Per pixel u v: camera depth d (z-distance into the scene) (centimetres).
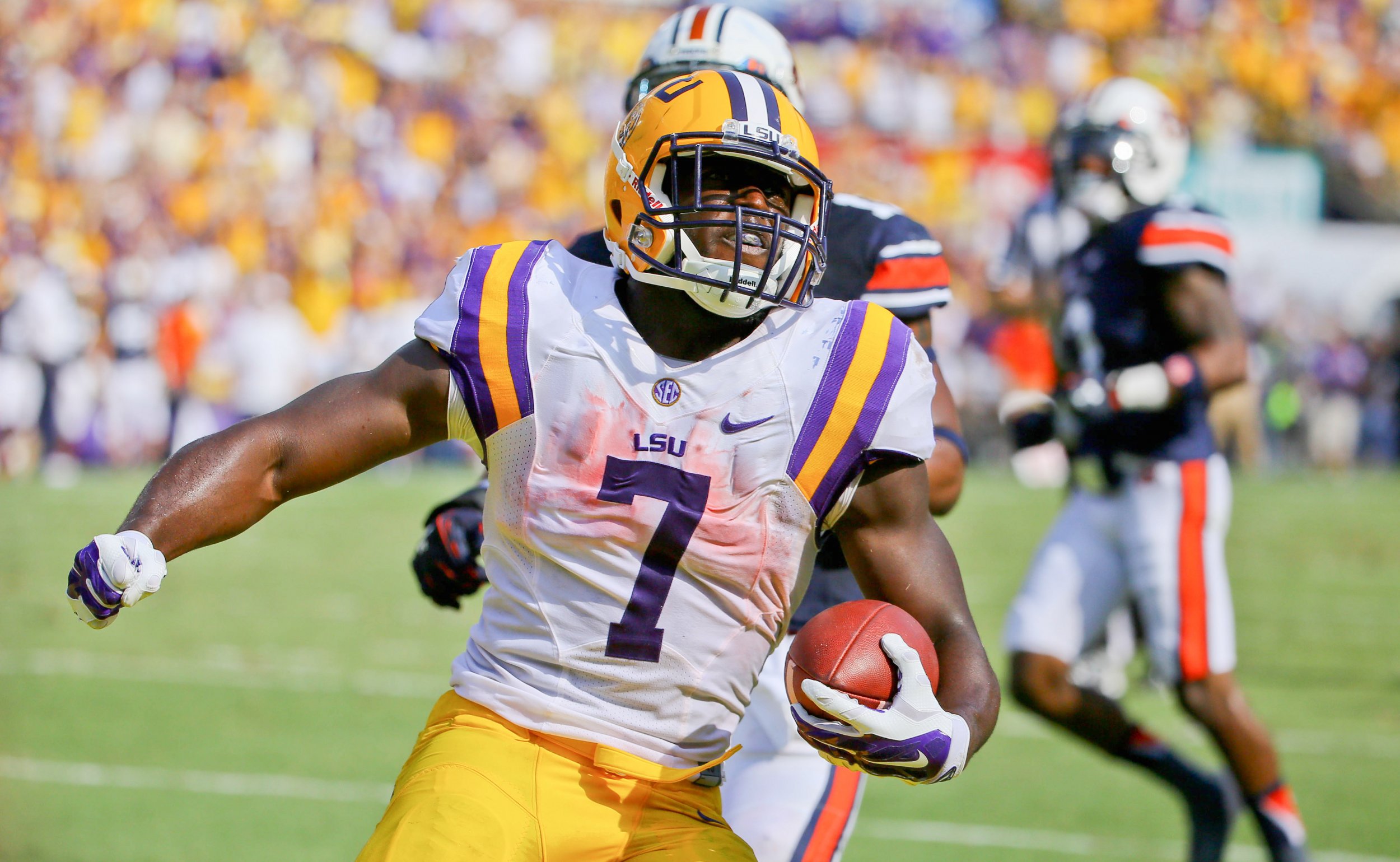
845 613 764
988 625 2855
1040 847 1584
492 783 761
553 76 6488
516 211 6066
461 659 826
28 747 1848
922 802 1767
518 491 780
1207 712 1548
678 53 1124
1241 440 4238
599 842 766
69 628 2644
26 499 4059
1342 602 3422
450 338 778
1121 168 1705
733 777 1040
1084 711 1578
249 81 5891
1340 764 1952
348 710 2095
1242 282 6638
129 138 5641
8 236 4744
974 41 7281
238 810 1605
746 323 794
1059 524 1661
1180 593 1570
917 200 6619
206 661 2406
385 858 722
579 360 776
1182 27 7594
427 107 6153
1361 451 6638
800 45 6988
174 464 757
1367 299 6762
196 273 5066
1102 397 1578
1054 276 1811
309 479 782
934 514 1048
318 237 5478
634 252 786
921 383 791
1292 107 7662
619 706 783
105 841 1477
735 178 809
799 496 771
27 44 5712
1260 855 1673
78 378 4769
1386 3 7994
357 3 6194
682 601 775
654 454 768
